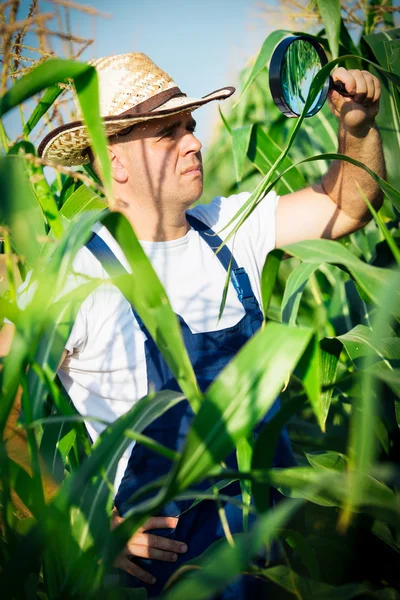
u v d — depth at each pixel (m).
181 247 1.75
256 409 0.77
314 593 1.12
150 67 1.71
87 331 1.62
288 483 0.83
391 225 2.28
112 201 0.81
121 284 0.89
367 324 2.15
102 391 1.66
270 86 1.44
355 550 1.73
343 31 1.92
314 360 0.87
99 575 0.90
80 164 1.90
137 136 1.65
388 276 0.90
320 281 2.41
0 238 1.28
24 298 1.39
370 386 0.85
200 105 1.66
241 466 1.20
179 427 1.52
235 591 1.44
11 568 0.85
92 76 0.79
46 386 1.01
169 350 0.88
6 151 1.07
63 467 1.29
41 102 1.47
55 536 0.92
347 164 1.76
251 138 2.13
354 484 0.81
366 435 0.83
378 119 1.98
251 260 1.82
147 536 1.49
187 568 1.07
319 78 1.23
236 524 1.52
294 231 1.87
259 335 0.80
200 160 1.72
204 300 1.68
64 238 0.88
